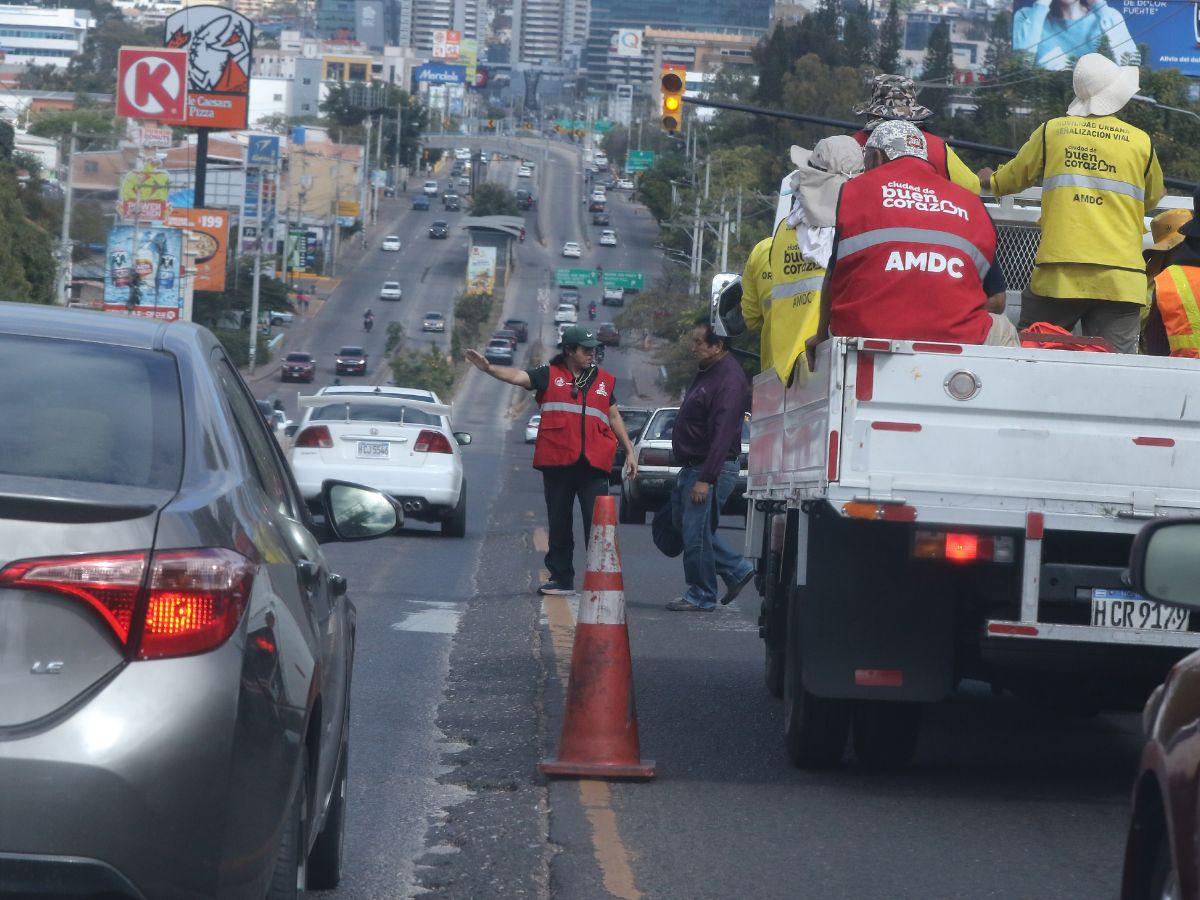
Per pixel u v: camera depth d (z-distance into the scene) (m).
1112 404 10.90
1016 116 143.12
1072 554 11.24
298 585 7.07
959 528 10.99
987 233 12.25
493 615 20.95
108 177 199.50
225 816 5.74
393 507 9.73
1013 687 12.76
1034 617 10.93
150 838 5.54
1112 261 15.23
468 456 98.50
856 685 11.97
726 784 12.45
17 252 120.94
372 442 32.28
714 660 18.41
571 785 12.22
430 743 13.57
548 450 22.64
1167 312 12.96
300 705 6.55
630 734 12.59
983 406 10.88
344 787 9.56
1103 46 140.38
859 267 12.06
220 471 6.59
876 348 10.80
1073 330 16.27
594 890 9.70
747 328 18.62
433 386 171.25
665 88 40.22
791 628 13.08
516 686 16.00
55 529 5.68
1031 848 10.87
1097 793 12.64
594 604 12.67
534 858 10.33
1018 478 10.92
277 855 6.42
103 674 5.62
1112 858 10.66
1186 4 136.75
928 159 13.57
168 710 5.61
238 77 185.00
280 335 199.38
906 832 11.20
